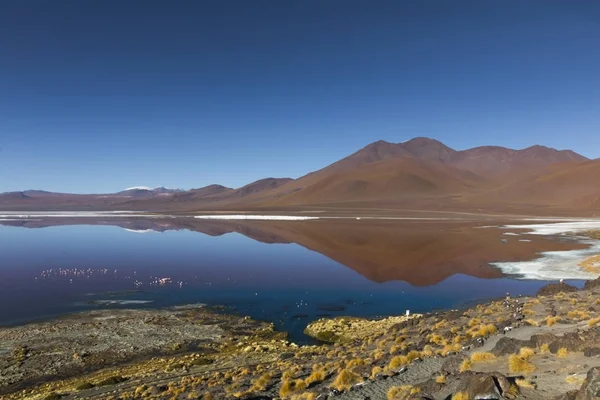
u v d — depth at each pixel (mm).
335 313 34125
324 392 12875
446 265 52312
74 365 23766
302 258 61938
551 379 9531
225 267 55281
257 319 32688
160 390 17906
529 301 25156
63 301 37750
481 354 12664
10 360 24359
